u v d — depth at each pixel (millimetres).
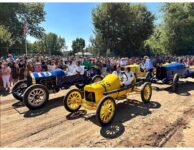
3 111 8602
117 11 45875
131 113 7945
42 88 8836
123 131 6453
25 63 14328
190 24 46250
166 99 9789
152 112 8023
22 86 10023
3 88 12812
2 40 30844
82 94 8328
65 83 10250
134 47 48688
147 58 12945
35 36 59938
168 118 7371
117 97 8250
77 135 6320
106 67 17656
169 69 11742
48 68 14922
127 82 8625
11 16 53812
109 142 5828
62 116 7875
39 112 8398
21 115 8117
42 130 6734
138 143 5699
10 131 6715
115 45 47406
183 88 12164
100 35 47500
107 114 6879
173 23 46469
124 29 46781
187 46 47688
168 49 47812
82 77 11031
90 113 8078
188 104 8961
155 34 52500
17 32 54031
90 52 65062
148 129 6520
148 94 9203
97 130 6605
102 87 7535
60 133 6492
